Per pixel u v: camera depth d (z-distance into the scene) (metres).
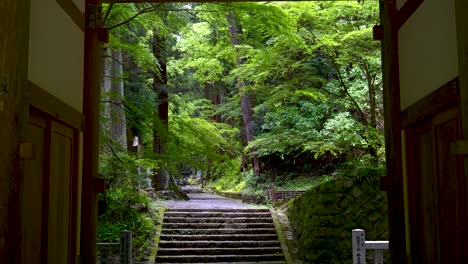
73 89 3.92
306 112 12.42
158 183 15.19
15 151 2.48
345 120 9.87
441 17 3.18
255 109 12.83
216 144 7.88
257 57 9.51
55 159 3.54
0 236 2.40
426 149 3.76
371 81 10.04
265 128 14.24
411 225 3.98
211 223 10.77
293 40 7.79
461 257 2.98
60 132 3.66
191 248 9.49
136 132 12.88
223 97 19.22
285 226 10.61
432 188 3.62
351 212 8.16
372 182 8.26
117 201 9.38
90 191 4.14
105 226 8.63
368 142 9.25
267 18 7.03
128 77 9.83
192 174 29.86
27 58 2.62
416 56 3.76
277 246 9.73
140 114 7.62
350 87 10.60
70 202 3.94
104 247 5.46
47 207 3.36
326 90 10.34
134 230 9.26
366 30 8.80
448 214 3.27
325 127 10.92
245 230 10.40
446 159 3.28
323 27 9.41
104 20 7.08
